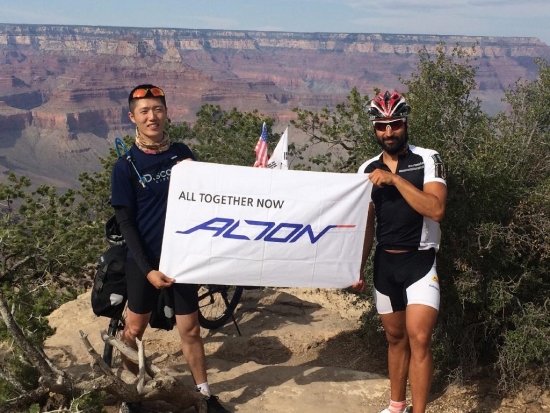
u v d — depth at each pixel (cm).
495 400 398
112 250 377
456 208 399
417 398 338
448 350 410
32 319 395
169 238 350
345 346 508
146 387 335
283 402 390
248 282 361
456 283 390
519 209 396
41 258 880
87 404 322
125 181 346
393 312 357
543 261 394
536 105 481
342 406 387
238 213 353
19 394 331
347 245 364
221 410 367
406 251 346
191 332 365
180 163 346
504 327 402
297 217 357
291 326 543
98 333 500
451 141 430
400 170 345
